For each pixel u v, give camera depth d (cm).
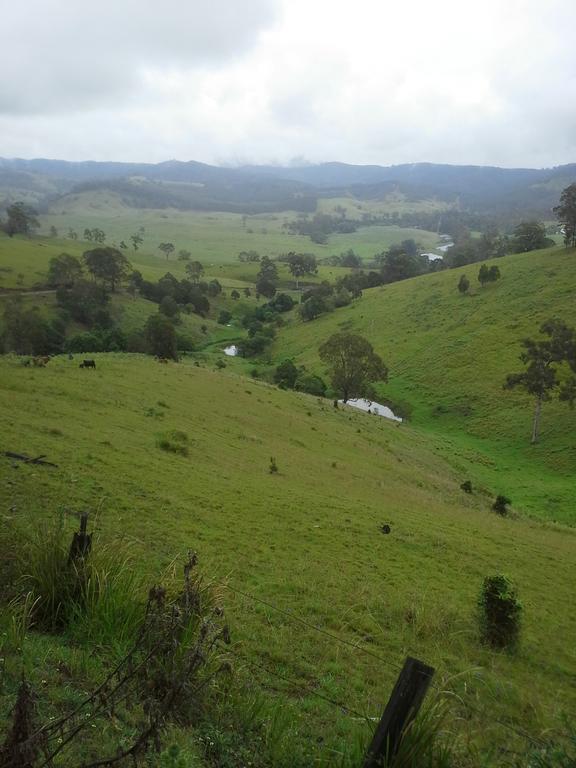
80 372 4031
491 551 2186
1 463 1611
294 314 14988
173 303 13300
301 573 1420
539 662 1241
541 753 661
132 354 6012
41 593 775
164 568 1132
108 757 463
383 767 497
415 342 10500
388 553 1819
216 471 2398
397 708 499
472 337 9919
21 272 13462
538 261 12112
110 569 830
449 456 5962
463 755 652
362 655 1026
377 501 2745
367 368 7738
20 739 375
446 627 1281
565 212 12212
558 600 1775
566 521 4503
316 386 8681
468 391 8425
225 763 536
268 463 2958
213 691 654
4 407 2442
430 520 2561
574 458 6216
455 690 962
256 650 902
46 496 1443
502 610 1256
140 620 731
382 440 5141
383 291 14138
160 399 3744
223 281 19688
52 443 2003
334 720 723
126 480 1811
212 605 848
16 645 643
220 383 5169
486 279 11775
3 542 912
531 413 7462
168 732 530
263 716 653
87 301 11944
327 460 3575
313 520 1997
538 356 6788
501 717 903
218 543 1489
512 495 5122
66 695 556
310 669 893
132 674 486
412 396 8706
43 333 9144
